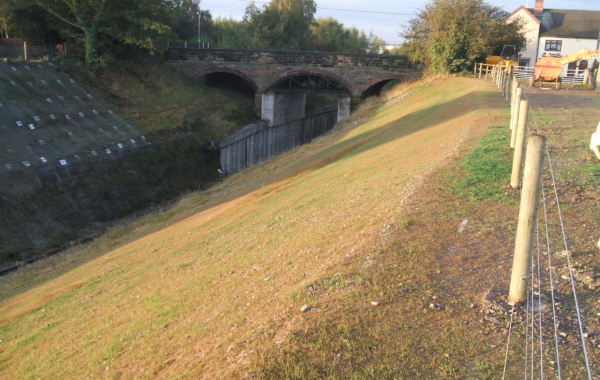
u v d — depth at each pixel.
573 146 14.41
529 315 6.14
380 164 17.48
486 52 44.56
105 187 30.72
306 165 24.88
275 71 50.75
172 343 7.79
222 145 41.53
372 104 46.94
